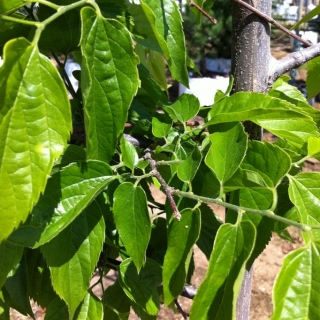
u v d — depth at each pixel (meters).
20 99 0.18
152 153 0.31
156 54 0.52
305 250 0.20
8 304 0.35
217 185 0.28
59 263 0.25
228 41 2.41
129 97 0.22
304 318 0.19
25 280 0.32
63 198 0.24
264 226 0.26
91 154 0.23
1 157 0.18
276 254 1.20
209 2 0.32
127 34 0.22
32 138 0.19
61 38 0.31
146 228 0.25
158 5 0.26
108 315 0.35
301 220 0.22
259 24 0.32
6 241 0.25
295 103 0.34
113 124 0.23
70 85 0.35
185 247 0.24
